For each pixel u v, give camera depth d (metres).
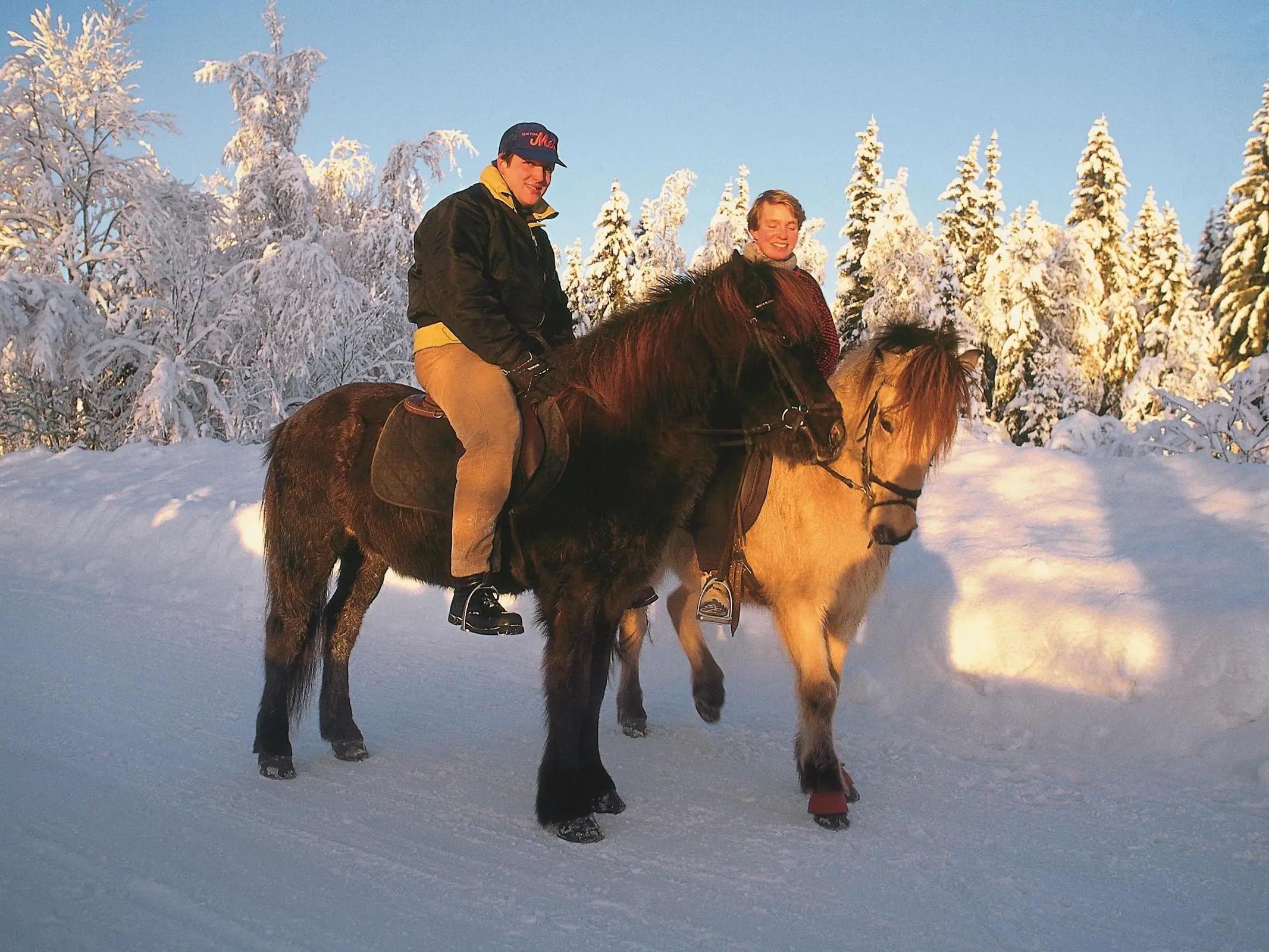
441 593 7.81
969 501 7.55
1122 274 32.78
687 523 4.61
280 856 3.68
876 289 25.33
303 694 4.82
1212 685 4.75
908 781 4.56
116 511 9.95
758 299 4.14
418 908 3.28
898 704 5.61
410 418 4.47
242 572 8.66
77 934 3.02
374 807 4.23
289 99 18.41
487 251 4.17
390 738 5.19
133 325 15.76
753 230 4.78
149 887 3.37
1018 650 5.43
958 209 37.22
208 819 4.04
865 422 4.29
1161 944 3.09
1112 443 10.16
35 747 4.77
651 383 4.07
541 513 4.05
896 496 4.18
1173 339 27.23
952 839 3.92
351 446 4.71
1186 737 4.66
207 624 7.54
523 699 5.91
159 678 6.06
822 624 4.40
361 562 5.14
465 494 4.02
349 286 16.00
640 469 4.07
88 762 4.62
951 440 4.12
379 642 7.21
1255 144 27.88
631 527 4.08
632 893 3.43
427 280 4.08
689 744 5.18
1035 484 7.69
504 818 4.14
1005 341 28.47
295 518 4.83
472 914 3.25
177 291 16.06
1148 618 5.12
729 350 4.13
